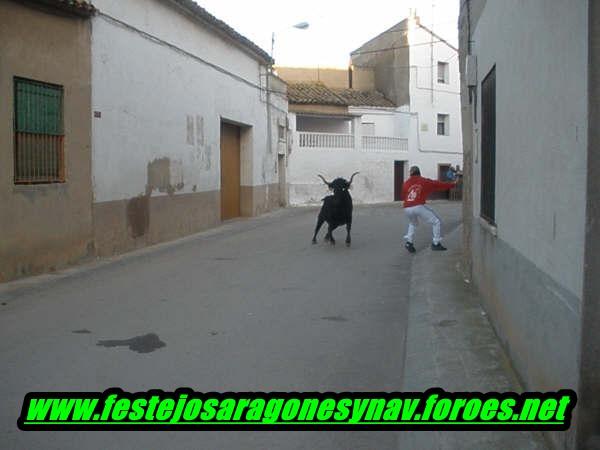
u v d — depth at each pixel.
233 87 21.80
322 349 6.98
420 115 37.16
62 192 11.89
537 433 4.63
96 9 12.69
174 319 8.14
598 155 3.54
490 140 7.66
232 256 13.52
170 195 16.69
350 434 4.92
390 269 11.91
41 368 6.21
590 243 3.58
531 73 5.09
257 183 24.92
